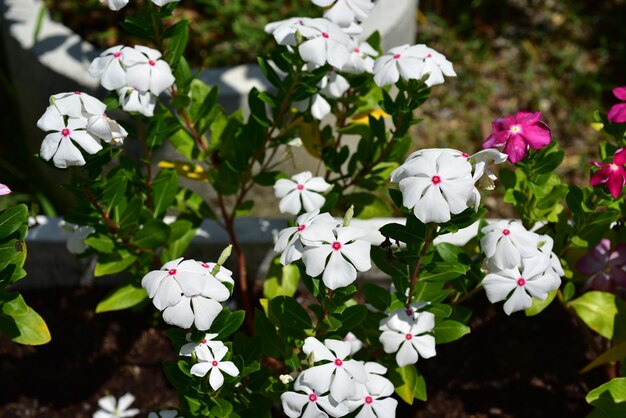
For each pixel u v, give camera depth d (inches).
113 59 30.7
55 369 38.4
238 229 38.9
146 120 33.3
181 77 33.0
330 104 34.3
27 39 38.8
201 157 35.4
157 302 27.9
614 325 34.1
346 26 32.0
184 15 46.6
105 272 33.8
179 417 31.1
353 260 27.6
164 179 34.2
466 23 51.3
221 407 29.6
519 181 33.0
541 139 30.4
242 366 29.4
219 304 27.9
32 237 38.6
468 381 38.1
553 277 30.0
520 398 37.8
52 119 29.0
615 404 30.8
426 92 31.4
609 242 34.3
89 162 30.5
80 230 34.0
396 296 31.1
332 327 29.8
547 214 33.4
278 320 31.5
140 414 37.4
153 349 38.9
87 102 29.3
